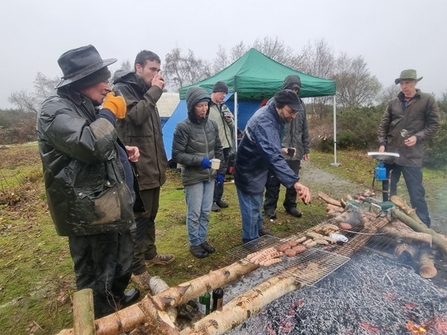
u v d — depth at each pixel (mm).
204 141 3064
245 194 2887
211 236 3777
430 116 3447
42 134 1546
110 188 1685
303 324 2014
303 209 4754
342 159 9188
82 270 1832
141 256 2543
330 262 2107
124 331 1453
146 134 2438
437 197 5285
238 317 1580
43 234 4105
